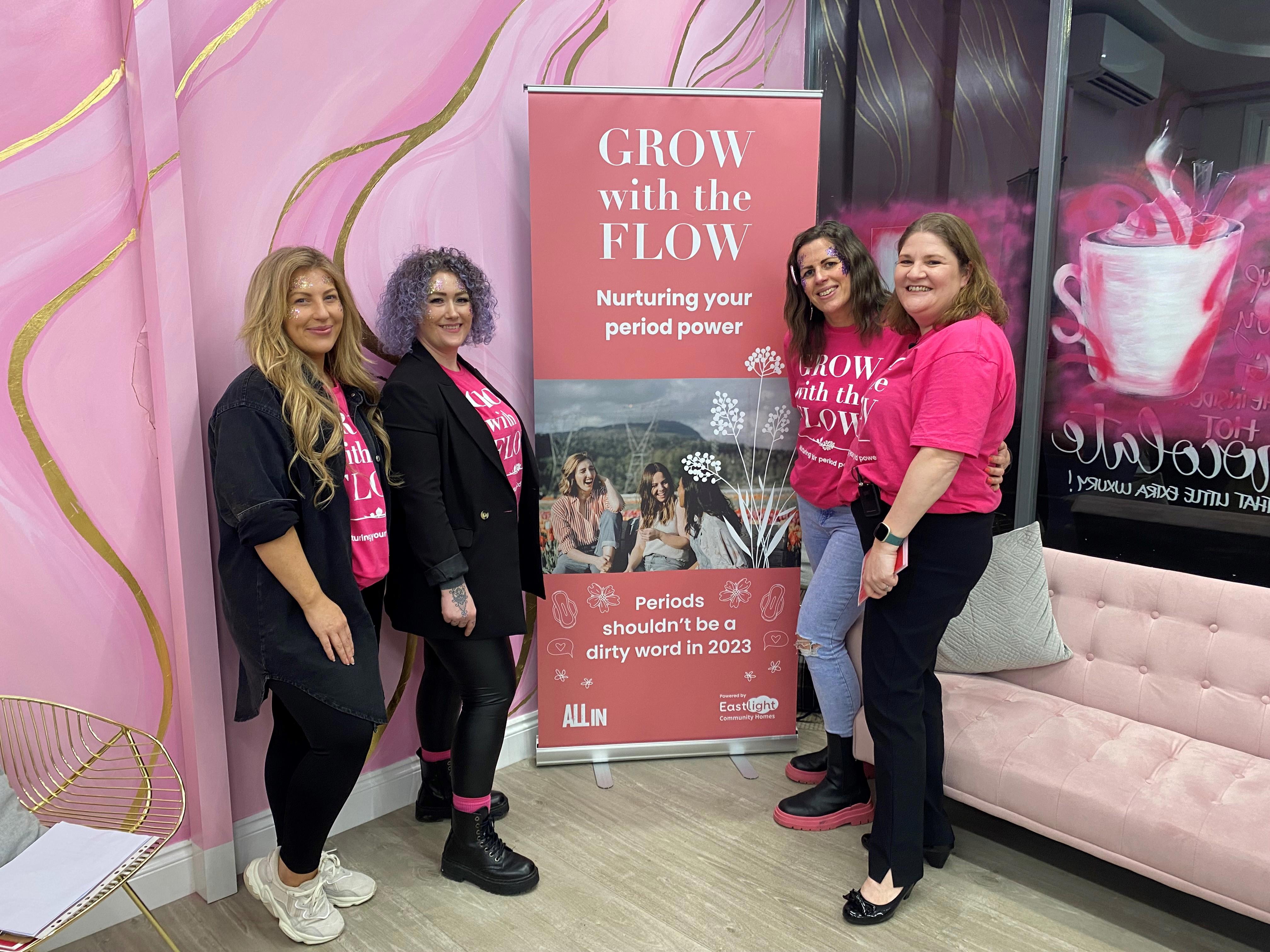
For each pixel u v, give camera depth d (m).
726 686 2.81
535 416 2.60
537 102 2.45
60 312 1.81
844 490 2.06
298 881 1.97
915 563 1.92
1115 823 1.91
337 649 1.82
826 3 3.22
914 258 1.86
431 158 2.45
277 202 2.13
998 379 1.81
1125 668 2.34
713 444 2.68
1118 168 2.70
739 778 2.73
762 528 2.73
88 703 1.94
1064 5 2.70
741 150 2.55
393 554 2.12
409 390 2.04
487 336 2.23
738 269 2.60
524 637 2.85
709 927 2.02
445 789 2.48
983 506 1.88
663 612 2.74
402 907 2.10
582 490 2.64
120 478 1.94
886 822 2.01
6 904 1.37
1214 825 1.81
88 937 1.97
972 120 2.96
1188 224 2.58
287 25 2.09
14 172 1.72
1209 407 2.61
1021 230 2.92
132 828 1.63
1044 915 2.07
